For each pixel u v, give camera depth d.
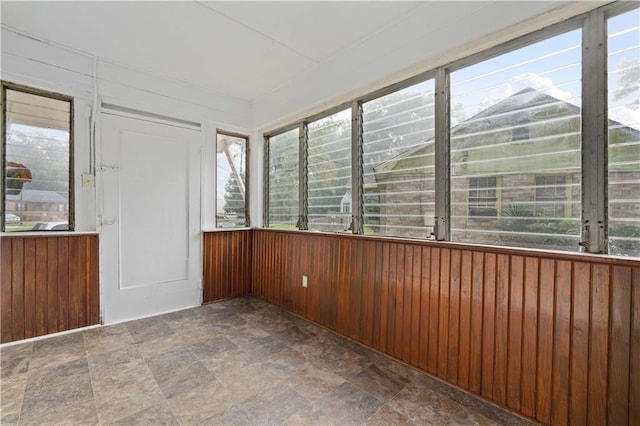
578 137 1.45
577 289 1.39
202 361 2.08
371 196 2.41
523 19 1.51
